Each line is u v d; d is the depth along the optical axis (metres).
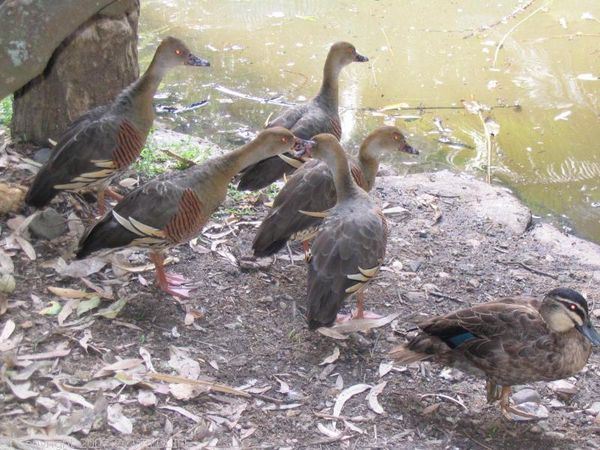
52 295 2.54
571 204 3.18
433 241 2.96
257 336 2.53
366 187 2.86
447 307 2.71
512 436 2.35
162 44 2.77
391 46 4.02
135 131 2.74
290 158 2.84
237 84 3.73
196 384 2.35
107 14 2.94
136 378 2.33
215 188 2.58
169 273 2.68
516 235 3.01
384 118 3.55
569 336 2.29
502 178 3.28
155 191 2.51
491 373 2.34
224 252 2.79
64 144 2.70
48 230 2.71
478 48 4.00
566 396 2.46
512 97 3.67
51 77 2.96
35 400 2.26
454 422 2.37
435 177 3.25
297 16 4.32
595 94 3.68
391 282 2.78
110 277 2.63
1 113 3.24
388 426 2.33
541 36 4.11
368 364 2.50
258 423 2.30
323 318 2.42
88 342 2.42
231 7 4.41
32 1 2.55
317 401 2.38
